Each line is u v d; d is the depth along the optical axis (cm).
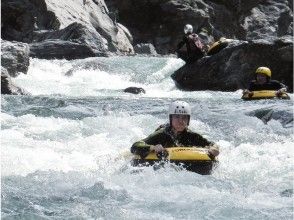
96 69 5831
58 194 1656
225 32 10662
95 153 2364
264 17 12400
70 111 3234
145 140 2139
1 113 3002
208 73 5562
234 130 2872
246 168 2100
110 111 3266
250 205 1559
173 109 2136
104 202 1571
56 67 5750
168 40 9656
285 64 5459
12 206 1516
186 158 2022
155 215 1460
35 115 3136
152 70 5966
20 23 7106
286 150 2420
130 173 1961
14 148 2311
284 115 3028
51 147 2412
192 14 9512
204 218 1444
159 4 9575
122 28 9106
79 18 7819
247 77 5466
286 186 1836
